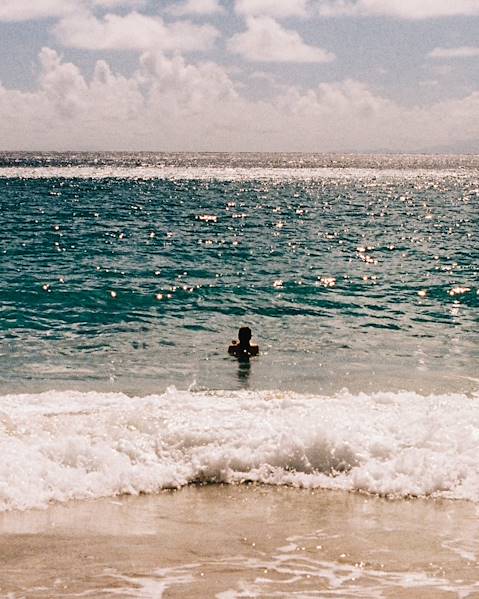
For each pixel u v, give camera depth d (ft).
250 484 28.02
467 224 190.08
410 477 27.81
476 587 19.29
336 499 26.48
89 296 81.61
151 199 278.26
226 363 53.06
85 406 36.24
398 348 58.85
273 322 69.46
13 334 62.49
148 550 21.52
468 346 60.03
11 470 26.55
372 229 173.78
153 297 81.71
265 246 136.77
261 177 522.47
